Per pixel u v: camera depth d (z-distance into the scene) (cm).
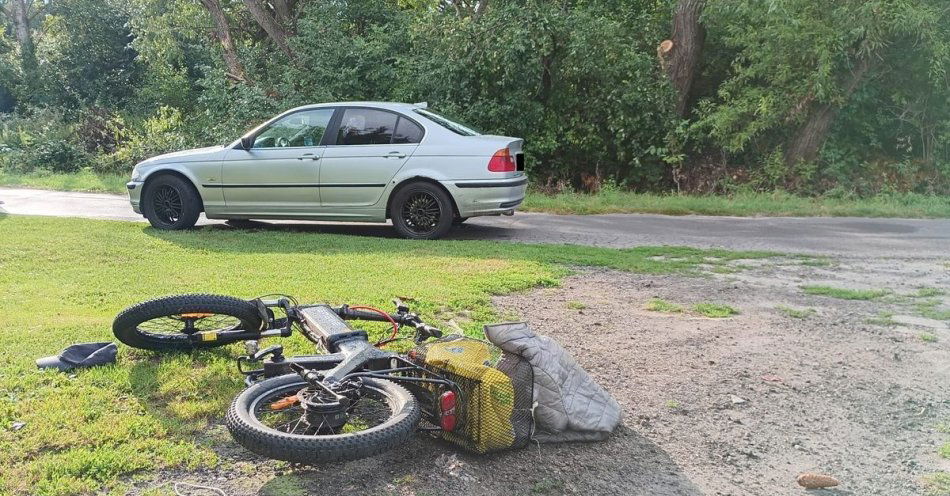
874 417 444
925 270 849
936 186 1670
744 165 1762
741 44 1748
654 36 1836
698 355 539
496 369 373
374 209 1019
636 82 1678
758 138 1752
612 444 397
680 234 1107
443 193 998
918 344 576
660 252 935
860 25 1520
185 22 2541
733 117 1645
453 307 620
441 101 1745
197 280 692
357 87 1886
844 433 422
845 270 845
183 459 351
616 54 1695
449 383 366
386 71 1864
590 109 1742
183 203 1041
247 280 696
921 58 1645
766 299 706
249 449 318
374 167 1006
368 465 357
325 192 1024
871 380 501
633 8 1897
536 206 1420
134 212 1174
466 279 725
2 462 335
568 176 1800
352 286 679
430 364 382
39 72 2841
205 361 469
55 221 1059
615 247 976
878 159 1775
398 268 771
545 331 580
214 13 2236
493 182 986
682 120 1759
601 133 1762
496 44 1669
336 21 1966
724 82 1797
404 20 1988
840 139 1786
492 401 365
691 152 1791
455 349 391
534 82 1716
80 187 1653
